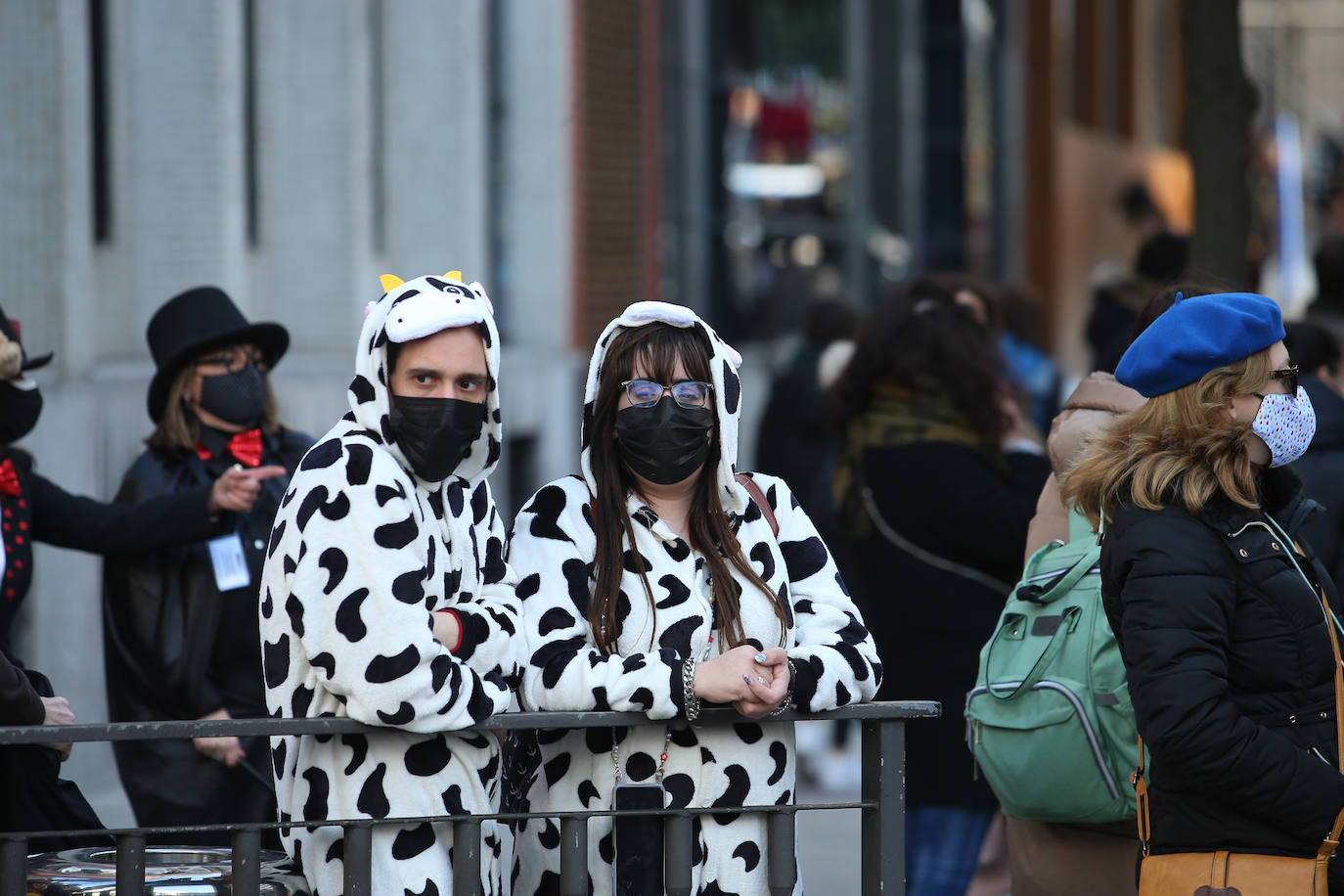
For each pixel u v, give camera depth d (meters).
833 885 20.45
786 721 10.47
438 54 30.38
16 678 11.29
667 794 10.52
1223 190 19.39
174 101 23.98
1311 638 10.09
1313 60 126.25
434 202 30.50
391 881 10.00
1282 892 9.93
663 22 42.38
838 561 25.50
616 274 38.56
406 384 10.04
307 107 26.97
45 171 20.28
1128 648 10.12
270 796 14.41
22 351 12.97
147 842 13.93
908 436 15.53
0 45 19.94
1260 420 10.31
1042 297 66.38
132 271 24.05
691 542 10.84
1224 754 9.73
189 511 13.91
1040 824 12.60
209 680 14.36
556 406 34.28
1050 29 68.31
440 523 10.29
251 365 14.79
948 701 15.32
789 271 51.16
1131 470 10.47
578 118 35.97
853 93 55.31
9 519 13.07
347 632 9.61
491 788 10.54
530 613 10.59
